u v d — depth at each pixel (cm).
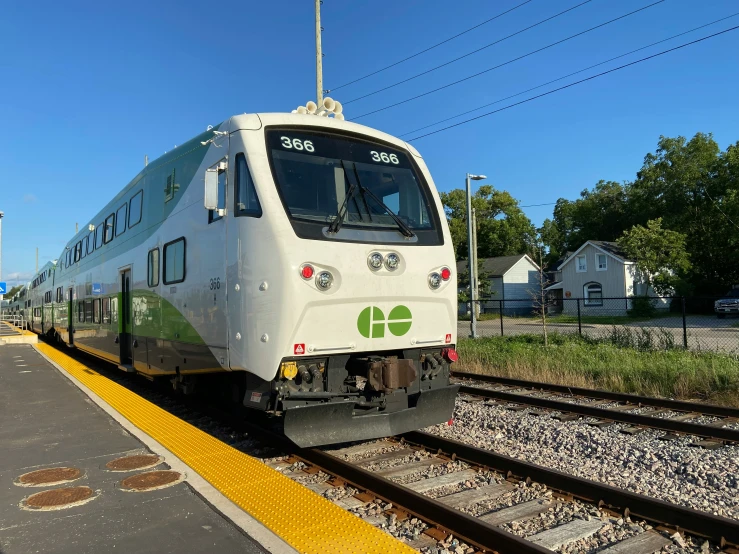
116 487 496
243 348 565
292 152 595
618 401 919
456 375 1255
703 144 4328
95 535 401
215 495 468
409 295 604
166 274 802
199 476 520
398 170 661
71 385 1097
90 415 810
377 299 581
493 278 4906
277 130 601
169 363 782
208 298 643
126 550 378
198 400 934
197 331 673
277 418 779
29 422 768
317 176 597
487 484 524
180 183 768
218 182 632
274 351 534
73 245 1725
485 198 6262
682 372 1014
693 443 649
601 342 1539
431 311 625
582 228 5812
